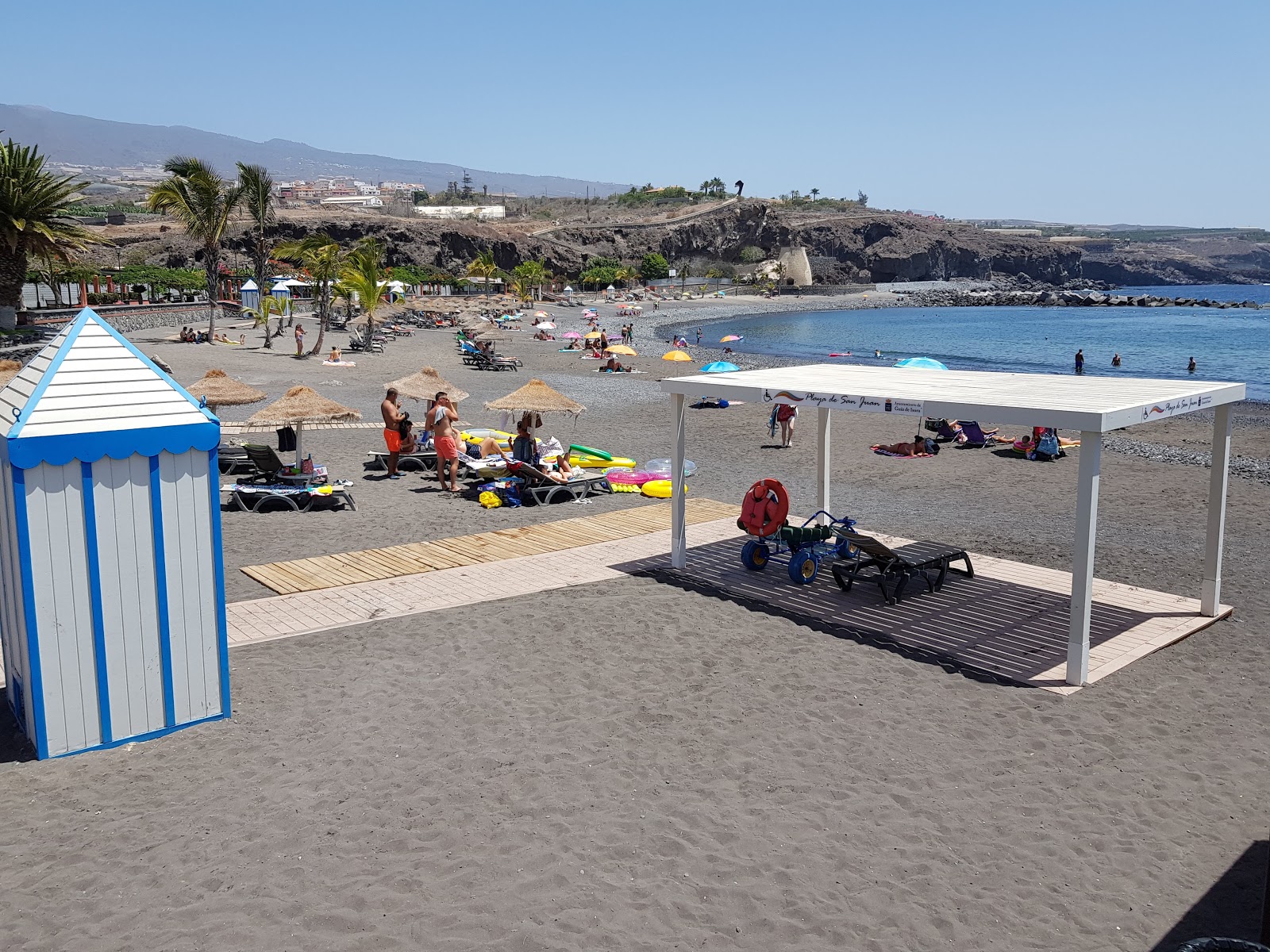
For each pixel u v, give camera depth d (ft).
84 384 21.47
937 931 15.85
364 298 138.41
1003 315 373.20
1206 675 27.32
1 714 23.93
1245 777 21.30
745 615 32.07
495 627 30.58
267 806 19.49
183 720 23.13
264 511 47.39
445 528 44.29
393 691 25.46
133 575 21.98
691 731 23.26
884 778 21.06
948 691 25.93
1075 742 22.95
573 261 436.35
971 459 67.56
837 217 650.43
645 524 45.06
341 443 66.90
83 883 16.78
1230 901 16.76
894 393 30.83
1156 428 88.53
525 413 51.13
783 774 21.13
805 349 198.80
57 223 99.19
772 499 36.73
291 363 116.88
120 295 156.66
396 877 17.04
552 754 21.91
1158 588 36.32
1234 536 45.47
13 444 19.99
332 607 32.48
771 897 16.66
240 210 354.95
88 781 20.53
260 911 16.01
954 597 34.30
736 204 526.16
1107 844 18.57
